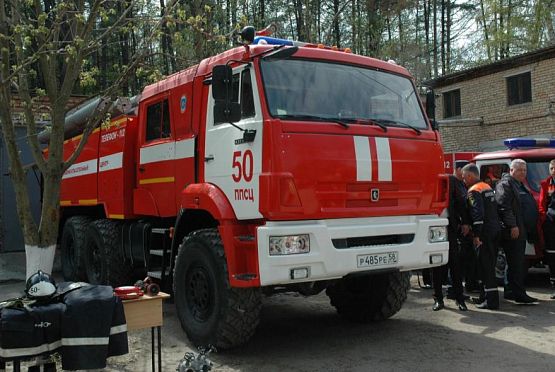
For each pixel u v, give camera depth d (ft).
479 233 22.68
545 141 31.45
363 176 16.75
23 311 11.93
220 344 17.10
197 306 18.39
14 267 35.53
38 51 19.66
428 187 18.43
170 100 21.27
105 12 21.65
